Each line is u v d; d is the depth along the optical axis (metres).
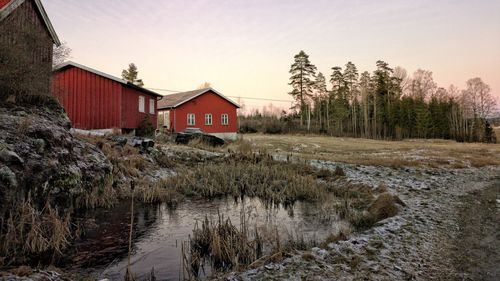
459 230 5.99
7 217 5.41
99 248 5.42
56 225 5.39
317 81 56.78
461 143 45.75
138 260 4.96
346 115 53.38
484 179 13.60
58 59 12.25
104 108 17.91
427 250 4.91
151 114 23.09
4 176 5.52
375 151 26.52
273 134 46.25
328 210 8.42
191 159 15.20
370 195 10.07
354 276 3.93
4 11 10.72
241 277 3.96
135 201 8.99
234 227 5.77
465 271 4.15
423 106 52.34
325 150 26.05
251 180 11.81
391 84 55.38
